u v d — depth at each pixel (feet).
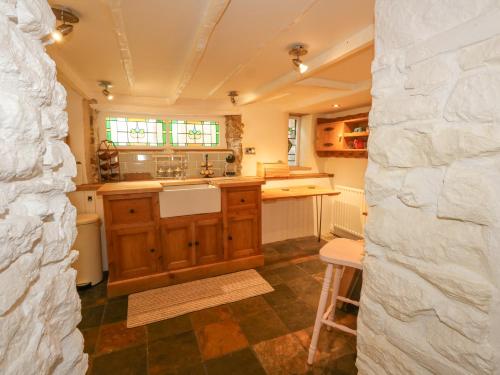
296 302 7.86
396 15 2.81
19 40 1.86
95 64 7.40
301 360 5.73
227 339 6.35
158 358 5.78
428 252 2.61
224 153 12.96
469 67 2.23
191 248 8.96
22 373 1.77
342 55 6.08
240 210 9.57
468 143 2.24
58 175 2.41
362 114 11.79
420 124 2.63
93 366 5.56
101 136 11.09
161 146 12.12
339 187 13.69
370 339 3.31
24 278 1.82
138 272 8.36
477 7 2.15
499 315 2.15
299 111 13.50
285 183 13.19
